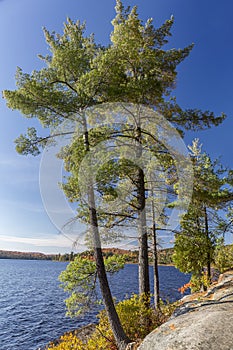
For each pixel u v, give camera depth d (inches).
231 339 109.0
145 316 221.1
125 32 270.2
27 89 224.4
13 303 786.2
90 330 314.8
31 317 599.5
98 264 218.8
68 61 237.9
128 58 249.4
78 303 223.6
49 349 243.6
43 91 223.8
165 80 292.2
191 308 184.5
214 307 162.6
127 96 224.4
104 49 277.1
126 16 297.4
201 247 315.3
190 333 121.9
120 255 252.4
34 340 438.6
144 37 298.7
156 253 311.1
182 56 297.6
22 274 1893.5
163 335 133.3
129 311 229.0
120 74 238.4
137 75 270.4
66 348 228.1
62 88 251.3
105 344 210.7
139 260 260.5
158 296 299.7
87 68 245.3
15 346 412.5
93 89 220.5
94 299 223.9
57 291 1056.2
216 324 125.4
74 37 270.4
